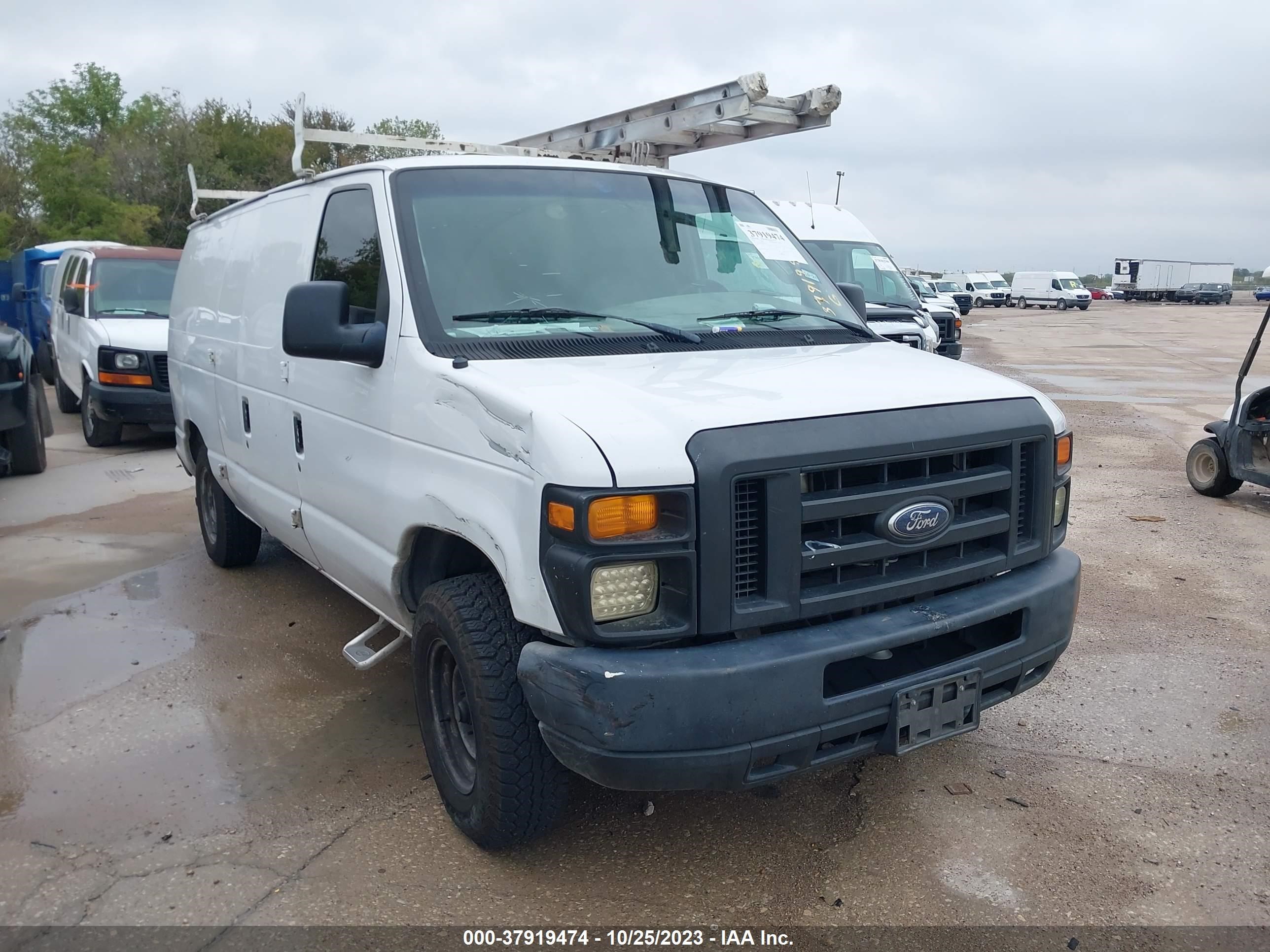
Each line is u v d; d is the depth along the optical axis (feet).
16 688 15.51
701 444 9.04
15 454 30.73
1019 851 11.24
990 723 14.37
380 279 12.19
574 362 10.99
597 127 20.56
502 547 9.61
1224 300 222.48
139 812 12.02
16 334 30.37
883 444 9.70
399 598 12.23
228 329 17.48
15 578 20.97
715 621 9.10
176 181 120.06
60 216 112.68
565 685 9.06
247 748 13.64
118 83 148.46
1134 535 24.29
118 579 20.90
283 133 139.85
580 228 13.05
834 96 18.25
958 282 208.95
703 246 13.85
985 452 10.77
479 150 19.12
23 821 11.80
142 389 34.24
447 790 11.43
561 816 10.75
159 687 15.57
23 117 145.07
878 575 9.96
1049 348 89.10
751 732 9.04
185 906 10.25
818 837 11.53
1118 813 12.02
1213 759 13.32
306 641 17.51
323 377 13.35
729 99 17.80
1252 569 21.53
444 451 10.69
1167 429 40.57
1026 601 10.71
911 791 12.53
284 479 15.28
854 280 41.11
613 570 8.93
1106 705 14.93
